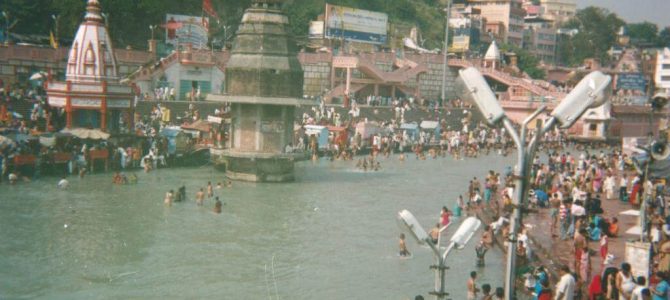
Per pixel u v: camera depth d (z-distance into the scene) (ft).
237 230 98.53
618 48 450.30
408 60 275.18
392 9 371.35
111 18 235.40
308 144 190.90
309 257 85.40
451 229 104.37
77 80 148.25
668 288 47.47
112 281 72.33
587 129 268.82
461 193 139.85
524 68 368.68
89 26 149.89
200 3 269.64
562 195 103.09
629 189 128.57
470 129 252.21
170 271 76.95
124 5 233.76
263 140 142.31
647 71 349.00
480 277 78.59
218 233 96.17
